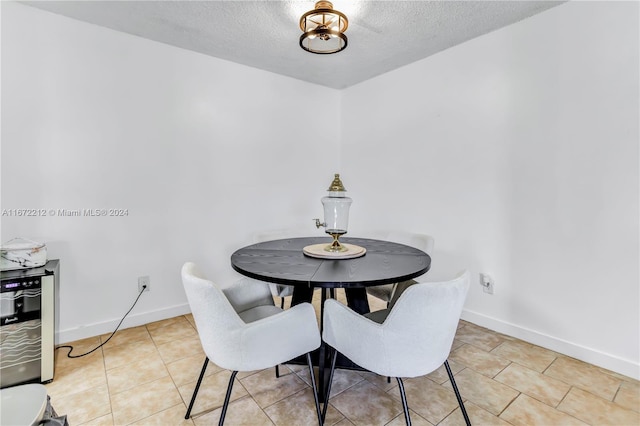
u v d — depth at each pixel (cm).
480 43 243
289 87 331
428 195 286
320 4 193
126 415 150
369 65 300
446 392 168
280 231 266
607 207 187
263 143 314
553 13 204
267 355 130
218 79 282
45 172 212
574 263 201
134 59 241
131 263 246
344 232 194
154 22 222
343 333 136
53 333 178
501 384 174
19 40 201
